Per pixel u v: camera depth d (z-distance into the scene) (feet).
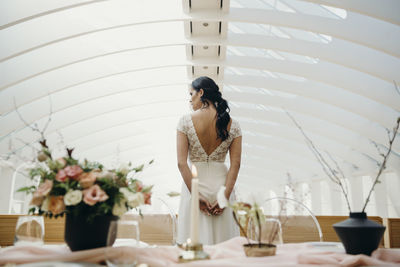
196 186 5.09
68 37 29.86
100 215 5.66
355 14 29.66
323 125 53.11
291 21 29.30
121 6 30.04
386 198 54.24
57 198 5.57
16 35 29.37
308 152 63.87
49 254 4.81
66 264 4.24
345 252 5.74
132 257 4.34
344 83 38.09
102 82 44.45
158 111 57.36
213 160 9.49
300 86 43.29
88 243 5.61
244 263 4.67
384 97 37.09
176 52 38.96
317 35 34.73
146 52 39.34
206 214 9.16
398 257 5.18
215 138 9.39
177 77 44.65
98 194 5.49
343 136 52.47
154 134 69.87
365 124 46.73
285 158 73.15
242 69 45.52
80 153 60.54
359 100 42.78
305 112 48.32
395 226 19.13
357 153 57.31
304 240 10.55
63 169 5.78
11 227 14.99
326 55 33.63
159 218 10.76
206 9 29.14
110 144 67.72
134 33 34.30
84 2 26.00
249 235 9.13
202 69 41.01
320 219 18.19
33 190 6.03
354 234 5.31
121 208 5.73
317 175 74.90
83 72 39.09
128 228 4.94
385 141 45.24
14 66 33.58
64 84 38.86
